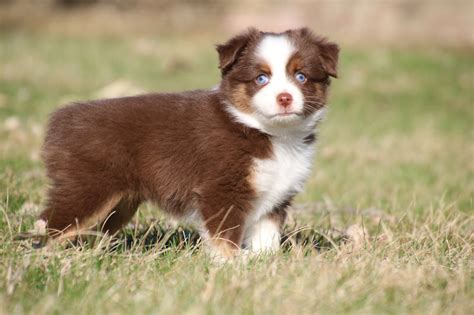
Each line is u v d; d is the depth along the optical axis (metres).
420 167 16.09
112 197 8.77
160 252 8.12
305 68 8.73
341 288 6.94
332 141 18.56
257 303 6.54
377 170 15.56
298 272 7.41
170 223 9.89
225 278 7.20
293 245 8.48
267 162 8.64
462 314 6.60
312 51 8.87
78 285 6.90
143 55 30.38
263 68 8.65
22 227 9.05
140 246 8.52
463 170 15.94
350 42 34.69
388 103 24.38
